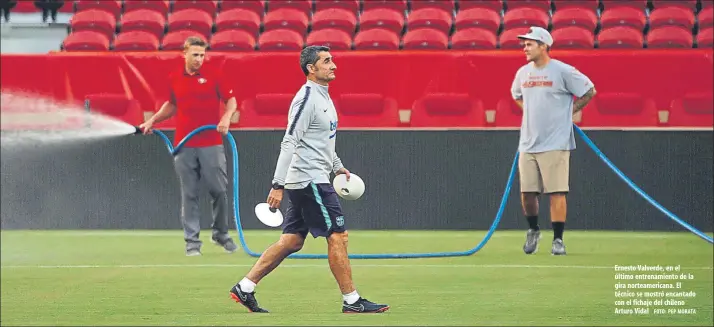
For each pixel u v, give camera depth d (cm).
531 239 3731
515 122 5241
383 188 4538
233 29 6106
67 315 2322
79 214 4575
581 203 4494
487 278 3009
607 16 6175
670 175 4444
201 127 3581
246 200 4562
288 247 2262
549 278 3008
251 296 2283
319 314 2284
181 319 2230
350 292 2278
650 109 5303
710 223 4444
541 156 3638
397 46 5953
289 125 2175
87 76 5394
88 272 3177
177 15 6222
